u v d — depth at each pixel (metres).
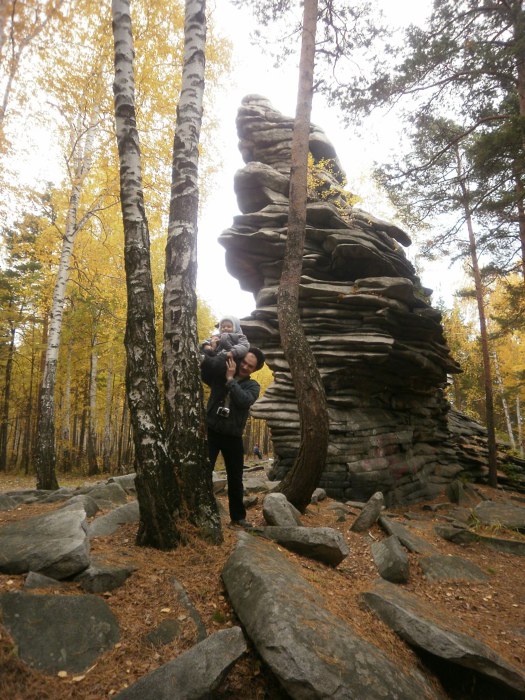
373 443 10.02
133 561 3.48
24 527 3.77
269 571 3.25
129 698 2.18
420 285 13.12
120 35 4.56
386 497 9.84
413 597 3.96
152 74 10.30
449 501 11.20
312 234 10.59
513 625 4.04
